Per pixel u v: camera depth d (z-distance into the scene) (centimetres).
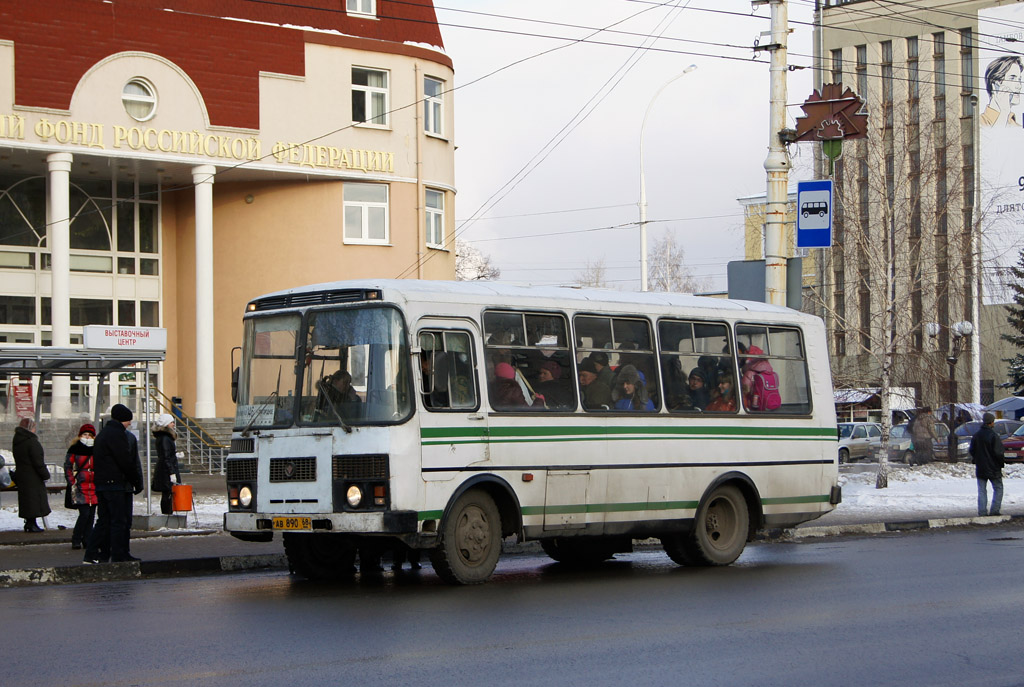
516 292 1420
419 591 1307
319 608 1173
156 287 3981
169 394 3956
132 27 3541
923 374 3888
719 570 1552
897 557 1694
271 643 977
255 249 3884
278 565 1634
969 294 3797
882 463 3259
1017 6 6650
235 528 1359
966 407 5281
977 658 941
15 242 3772
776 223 2094
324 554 1452
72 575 1457
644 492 1513
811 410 1742
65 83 3450
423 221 3966
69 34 3459
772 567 1585
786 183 2102
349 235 3884
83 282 3850
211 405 3725
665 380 1561
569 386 1452
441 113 4094
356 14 3900
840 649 971
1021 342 6506
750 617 1124
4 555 1650
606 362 1498
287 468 1328
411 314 1307
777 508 1683
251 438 1360
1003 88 6656
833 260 4412
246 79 3694
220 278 3922
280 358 1363
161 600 1240
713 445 1600
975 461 2428
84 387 3628
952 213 3700
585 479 1449
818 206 2055
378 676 853
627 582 1406
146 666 884
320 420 1317
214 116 3650
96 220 3888
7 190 3766
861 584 1377
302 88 3775
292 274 3850
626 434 1498
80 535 1738
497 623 1082
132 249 3944
